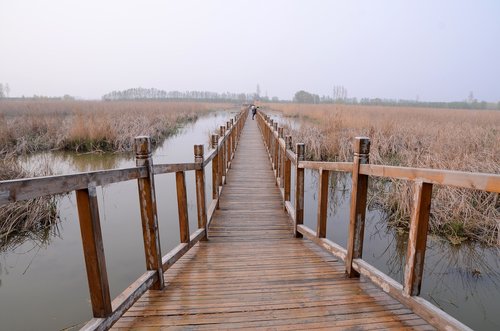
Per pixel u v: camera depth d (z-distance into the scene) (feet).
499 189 4.74
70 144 40.60
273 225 14.49
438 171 5.84
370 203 21.84
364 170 8.27
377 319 7.26
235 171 26.94
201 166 11.99
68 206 21.54
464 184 5.31
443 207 17.83
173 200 22.86
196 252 11.34
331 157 34.83
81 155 38.78
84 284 12.42
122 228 17.83
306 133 41.93
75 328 9.99
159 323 7.07
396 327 6.95
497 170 21.01
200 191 12.17
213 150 15.76
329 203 23.17
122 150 40.37
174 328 6.91
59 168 32.37
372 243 16.53
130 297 6.93
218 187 17.42
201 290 8.54
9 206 16.96
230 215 15.92
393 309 7.66
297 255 11.10
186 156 40.24
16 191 4.13
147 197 7.79
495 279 13.05
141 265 13.74
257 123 79.82
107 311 6.03
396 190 20.34
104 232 17.28
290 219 15.35
